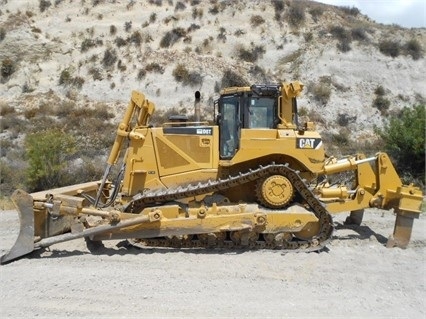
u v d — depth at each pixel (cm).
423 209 1416
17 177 2186
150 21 3756
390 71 3388
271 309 596
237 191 902
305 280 711
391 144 2306
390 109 3177
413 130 2250
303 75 3359
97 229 820
